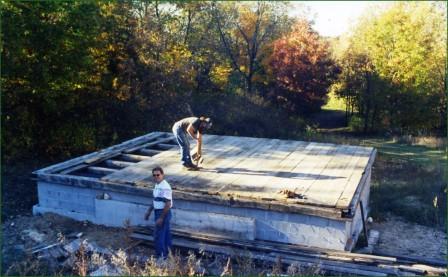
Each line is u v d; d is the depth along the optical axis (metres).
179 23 17.98
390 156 15.29
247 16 20.03
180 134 8.10
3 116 11.98
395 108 21.45
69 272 6.21
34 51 11.39
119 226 7.52
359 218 7.91
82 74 12.38
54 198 8.09
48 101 11.74
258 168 8.28
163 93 15.41
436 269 5.85
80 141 13.40
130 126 15.11
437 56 20.23
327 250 6.26
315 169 8.21
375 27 21.47
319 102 22.66
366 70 21.45
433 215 9.11
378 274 5.73
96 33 12.59
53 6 10.95
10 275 6.01
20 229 7.60
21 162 12.38
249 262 6.00
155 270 5.56
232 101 17.88
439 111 20.81
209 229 6.88
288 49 20.00
